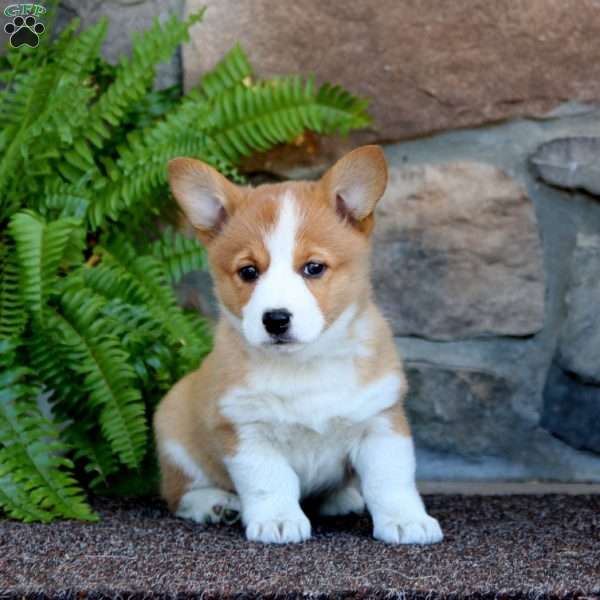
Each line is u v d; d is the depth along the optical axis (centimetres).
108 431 509
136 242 606
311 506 509
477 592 350
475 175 572
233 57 585
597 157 557
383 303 590
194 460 494
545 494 545
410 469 450
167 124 573
